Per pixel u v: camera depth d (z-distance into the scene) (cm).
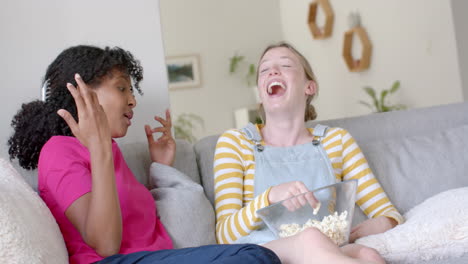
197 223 159
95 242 127
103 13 208
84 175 133
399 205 189
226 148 177
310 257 111
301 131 186
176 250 118
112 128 153
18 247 105
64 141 142
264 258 105
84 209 129
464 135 206
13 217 108
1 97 195
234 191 170
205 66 675
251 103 684
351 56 560
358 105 562
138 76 172
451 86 434
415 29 466
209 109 674
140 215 147
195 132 670
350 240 157
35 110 156
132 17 211
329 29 589
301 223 130
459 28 420
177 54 668
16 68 197
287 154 178
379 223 162
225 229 159
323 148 182
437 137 205
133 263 117
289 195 144
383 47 516
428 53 456
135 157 181
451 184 193
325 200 129
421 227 146
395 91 504
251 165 176
